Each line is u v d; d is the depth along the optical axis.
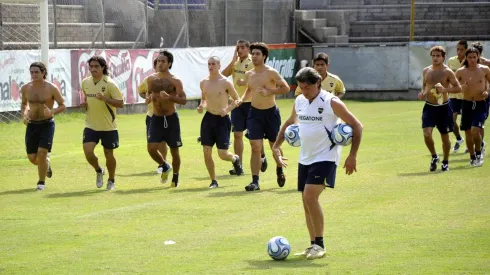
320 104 13.16
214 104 21.55
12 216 17.50
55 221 16.91
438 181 21.70
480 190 20.14
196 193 20.44
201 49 45.38
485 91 24.14
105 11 43.12
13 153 28.31
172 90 21.11
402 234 15.20
